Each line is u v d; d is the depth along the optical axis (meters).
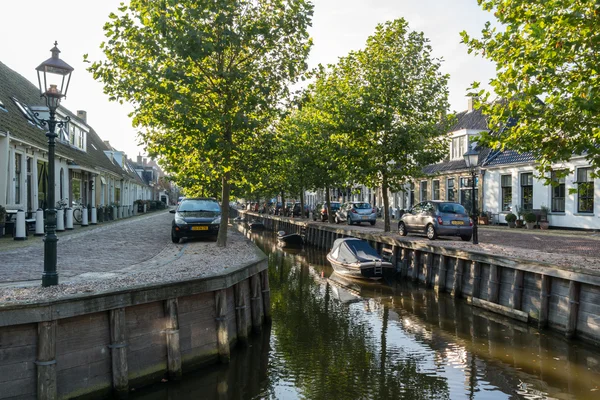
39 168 21.38
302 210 37.28
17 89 23.61
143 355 7.04
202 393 7.04
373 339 9.72
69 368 6.16
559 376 7.62
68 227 20.25
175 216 17.11
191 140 13.01
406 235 20.53
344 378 7.62
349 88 19.81
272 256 24.69
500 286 12.24
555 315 10.20
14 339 5.77
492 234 20.67
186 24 11.12
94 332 6.45
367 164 19.41
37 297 6.40
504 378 7.57
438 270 15.05
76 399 6.21
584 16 7.50
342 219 33.03
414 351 8.95
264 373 7.82
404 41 20.09
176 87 12.04
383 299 13.71
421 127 19.25
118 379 6.54
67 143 27.22
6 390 5.69
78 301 6.12
